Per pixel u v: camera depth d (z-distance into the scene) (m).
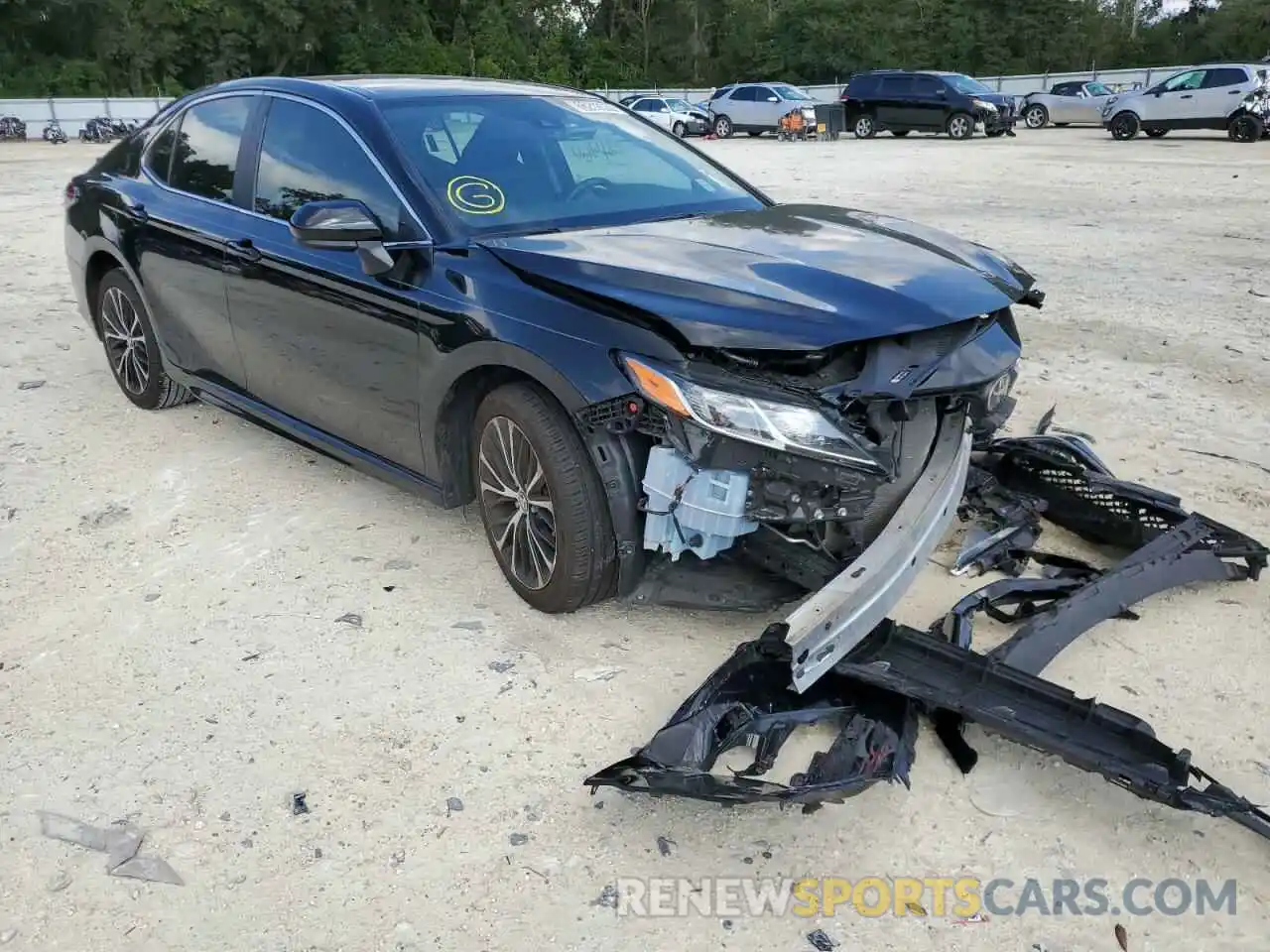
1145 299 8.17
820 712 2.83
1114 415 5.52
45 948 2.33
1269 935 2.35
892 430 3.09
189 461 4.98
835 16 58.16
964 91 28.69
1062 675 3.23
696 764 2.61
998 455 4.22
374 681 3.26
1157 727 2.99
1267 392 5.89
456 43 64.25
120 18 54.47
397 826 2.68
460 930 2.37
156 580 3.90
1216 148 22.78
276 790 2.80
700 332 2.86
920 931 2.36
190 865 2.56
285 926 2.38
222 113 4.72
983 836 2.63
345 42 60.19
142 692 3.23
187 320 4.86
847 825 2.67
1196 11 60.66
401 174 3.75
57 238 11.30
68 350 6.80
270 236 4.21
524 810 2.72
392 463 3.99
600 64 62.47
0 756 2.95
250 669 3.33
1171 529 3.68
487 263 3.43
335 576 3.90
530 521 3.42
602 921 2.39
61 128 38.75
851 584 2.83
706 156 4.66
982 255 3.58
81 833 2.66
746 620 3.56
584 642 3.45
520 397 3.31
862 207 13.44
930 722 2.99
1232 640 3.41
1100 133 30.20
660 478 2.98
